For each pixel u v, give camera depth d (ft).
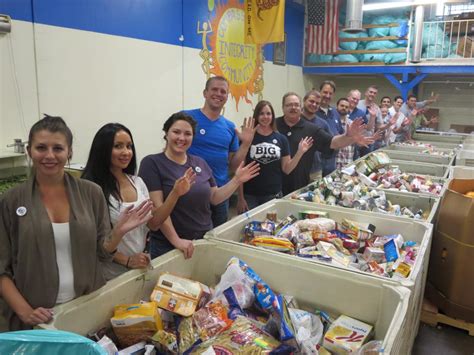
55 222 4.37
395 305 4.80
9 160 10.47
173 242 6.05
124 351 4.23
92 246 4.53
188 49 17.28
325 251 6.47
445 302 8.84
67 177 4.51
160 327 4.61
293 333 4.39
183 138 6.71
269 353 4.21
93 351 2.93
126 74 14.34
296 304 5.61
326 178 10.94
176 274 5.85
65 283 4.39
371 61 26.30
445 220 8.92
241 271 5.37
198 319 4.75
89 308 4.53
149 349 4.29
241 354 4.20
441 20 26.37
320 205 8.80
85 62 12.73
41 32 11.29
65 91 12.18
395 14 25.71
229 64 20.18
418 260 5.94
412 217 8.74
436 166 14.71
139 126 15.21
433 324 8.97
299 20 27.32
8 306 4.42
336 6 25.59
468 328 8.56
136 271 5.20
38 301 4.27
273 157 9.96
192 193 6.85
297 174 11.38
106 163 5.68
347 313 5.33
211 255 6.31
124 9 13.96
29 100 11.18
